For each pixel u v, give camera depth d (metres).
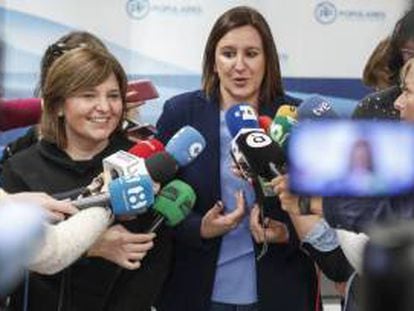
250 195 1.62
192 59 3.62
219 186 1.64
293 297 1.62
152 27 3.60
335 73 3.61
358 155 0.54
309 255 1.58
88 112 1.46
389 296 0.39
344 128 0.54
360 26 3.61
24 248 0.58
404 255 0.39
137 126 1.75
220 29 1.68
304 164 0.55
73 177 1.48
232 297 1.64
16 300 1.34
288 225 1.56
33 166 1.49
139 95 1.98
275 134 1.45
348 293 1.14
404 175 0.53
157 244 1.51
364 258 0.41
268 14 3.58
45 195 1.29
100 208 1.28
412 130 0.54
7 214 0.60
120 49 3.61
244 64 1.66
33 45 3.54
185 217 1.55
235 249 1.63
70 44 1.81
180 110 1.74
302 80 3.63
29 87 3.53
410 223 0.43
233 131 1.57
